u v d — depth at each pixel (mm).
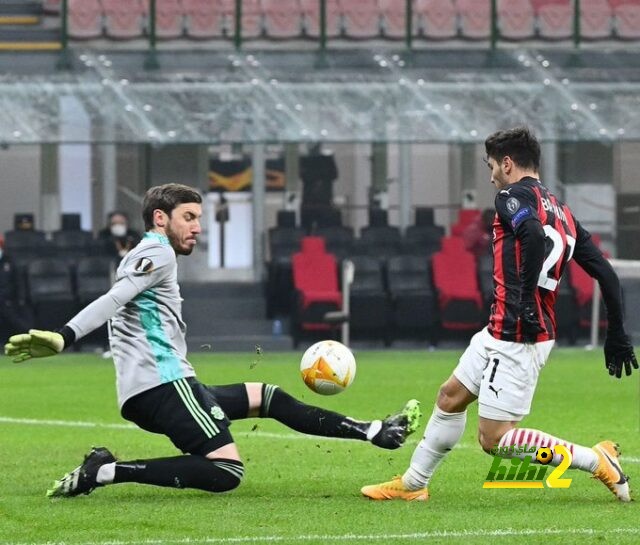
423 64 97250
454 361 76125
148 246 27703
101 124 90000
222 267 101875
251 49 98500
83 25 99750
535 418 46250
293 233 97000
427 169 103938
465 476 32250
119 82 93250
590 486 30344
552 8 103062
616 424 44375
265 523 25656
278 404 28812
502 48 100125
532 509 27297
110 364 74625
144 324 27703
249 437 40969
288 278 92625
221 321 94125
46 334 26109
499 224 26859
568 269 90500
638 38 103250
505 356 26547
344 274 78500
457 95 94188
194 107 91562
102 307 26844
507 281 26594
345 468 34062
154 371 27578
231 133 90000
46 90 92000
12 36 101375
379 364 73812
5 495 29500
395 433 28156
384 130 91000
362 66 96625
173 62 95562
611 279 27422
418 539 23969
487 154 27469
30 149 101062
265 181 102312
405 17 101625
